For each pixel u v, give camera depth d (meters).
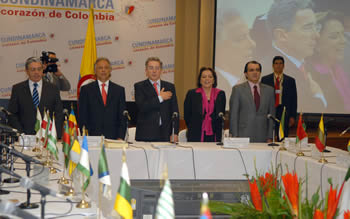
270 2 7.92
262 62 7.96
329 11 7.98
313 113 8.02
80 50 8.09
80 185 2.28
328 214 1.47
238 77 7.96
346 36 8.02
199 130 4.52
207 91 4.61
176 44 8.48
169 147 3.86
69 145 2.57
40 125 3.75
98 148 3.68
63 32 8.02
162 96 4.29
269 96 4.62
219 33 7.93
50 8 7.96
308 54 7.98
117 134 4.41
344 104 8.08
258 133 4.56
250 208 1.62
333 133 8.11
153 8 8.31
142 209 3.15
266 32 7.95
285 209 1.55
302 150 4.01
